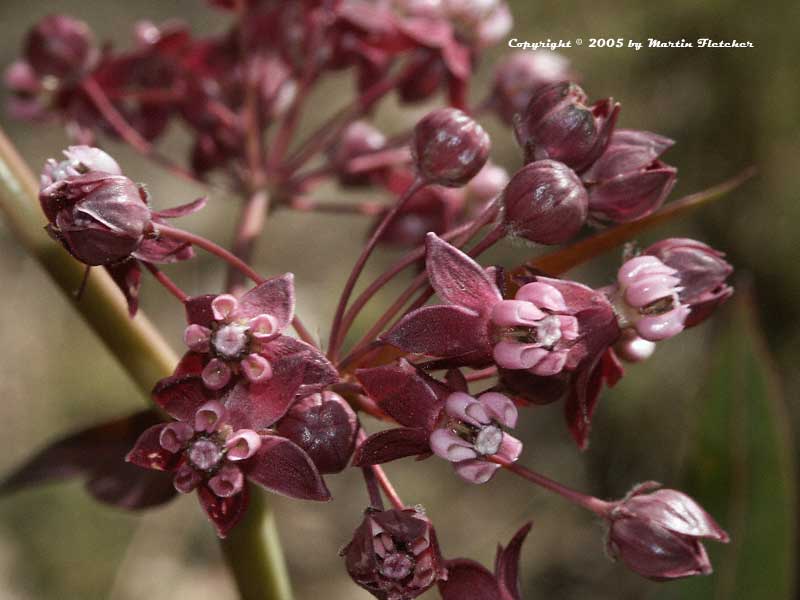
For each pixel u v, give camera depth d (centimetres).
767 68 43
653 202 19
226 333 17
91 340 53
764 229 44
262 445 17
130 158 56
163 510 48
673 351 45
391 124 48
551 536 49
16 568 45
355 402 18
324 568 49
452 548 48
